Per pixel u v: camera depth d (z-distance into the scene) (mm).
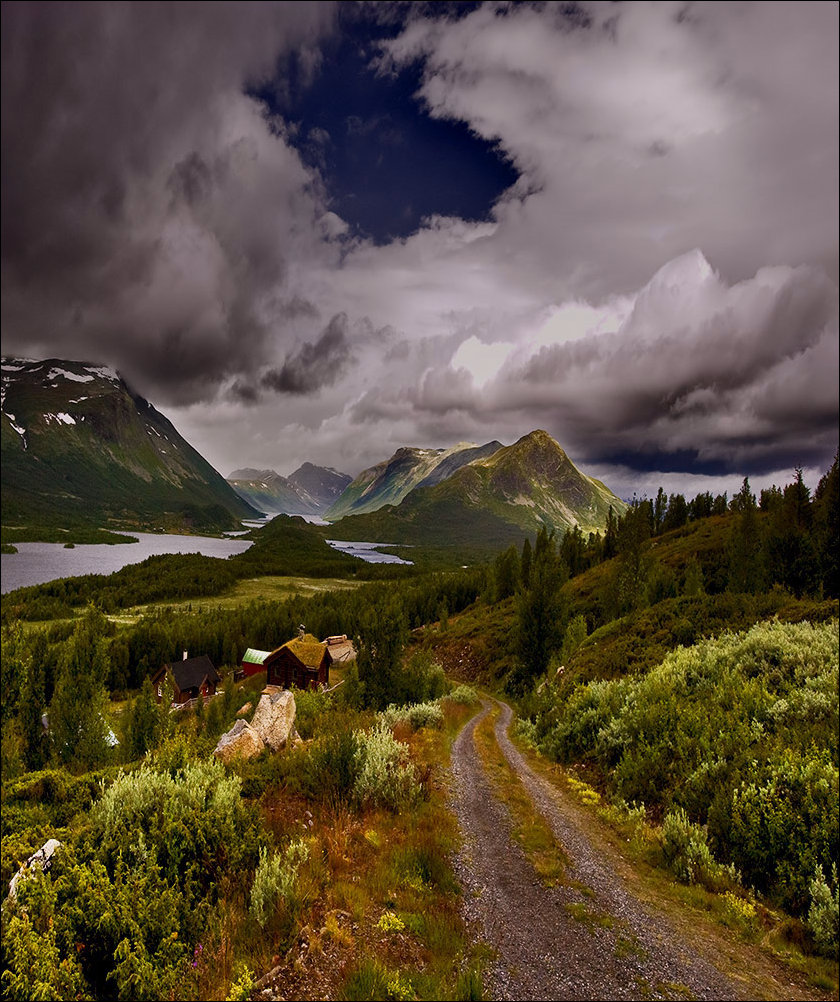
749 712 14359
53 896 5887
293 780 11133
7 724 23734
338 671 70312
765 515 73125
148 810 8039
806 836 9109
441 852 9305
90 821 8352
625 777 14078
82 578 162250
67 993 5039
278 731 15883
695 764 12773
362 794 11062
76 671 24359
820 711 13180
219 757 13289
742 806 10164
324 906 6816
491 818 12008
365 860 8609
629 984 6348
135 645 81812
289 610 116625
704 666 18469
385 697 26797
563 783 15758
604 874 9578
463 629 79625
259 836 7859
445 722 23234
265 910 6445
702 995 6277
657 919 8055
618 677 23797
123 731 25875
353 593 137875
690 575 42625
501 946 6883
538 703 28500
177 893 6359
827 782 9742
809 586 31797
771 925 8070
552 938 7230
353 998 5266
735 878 9305
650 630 28328
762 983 6637
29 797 13219
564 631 45531
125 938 5488
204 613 132250
